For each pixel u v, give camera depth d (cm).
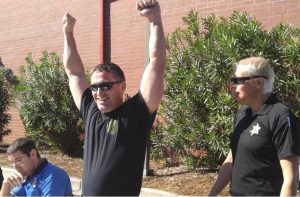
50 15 1221
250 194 321
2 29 1381
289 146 304
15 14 1334
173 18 916
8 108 1248
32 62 1065
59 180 387
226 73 634
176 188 671
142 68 981
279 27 642
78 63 388
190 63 693
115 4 1042
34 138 1048
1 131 1230
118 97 328
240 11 735
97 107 338
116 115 323
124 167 311
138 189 319
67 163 941
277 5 755
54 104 1005
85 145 332
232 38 629
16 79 1214
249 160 323
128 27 1013
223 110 638
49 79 1009
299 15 727
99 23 1074
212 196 359
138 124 318
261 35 634
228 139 638
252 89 331
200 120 693
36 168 390
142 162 322
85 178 321
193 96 684
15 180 388
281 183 319
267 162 318
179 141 713
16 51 1333
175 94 711
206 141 673
